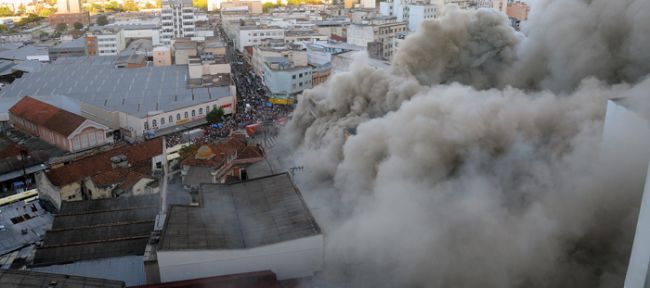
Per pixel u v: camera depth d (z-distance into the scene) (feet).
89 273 107.55
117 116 249.75
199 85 301.63
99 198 151.84
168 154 199.62
